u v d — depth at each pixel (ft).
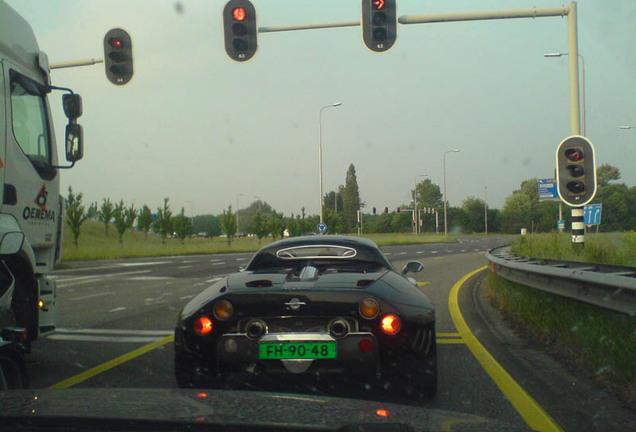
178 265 73.15
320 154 123.44
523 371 16.70
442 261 77.00
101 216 155.22
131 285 45.93
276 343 12.43
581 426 11.91
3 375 11.93
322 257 16.84
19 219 16.24
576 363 17.19
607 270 21.47
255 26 36.58
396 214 326.44
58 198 18.92
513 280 25.82
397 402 13.62
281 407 7.12
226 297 12.71
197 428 6.26
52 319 17.88
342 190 342.44
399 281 14.76
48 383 15.85
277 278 14.23
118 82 40.93
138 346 21.35
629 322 13.98
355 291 12.71
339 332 12.41
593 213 68.95
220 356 12.57
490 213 330.75
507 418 12.50
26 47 17.39
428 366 13.11
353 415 6.88
